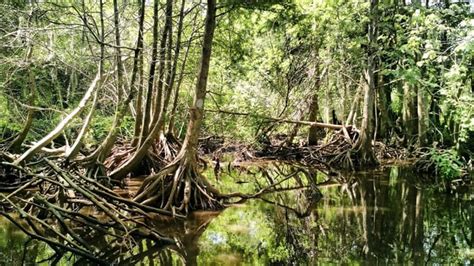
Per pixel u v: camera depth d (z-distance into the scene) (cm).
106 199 1152
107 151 1406
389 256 920
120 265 859
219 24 1647
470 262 882
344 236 1062
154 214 1207
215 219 1209
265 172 1969
